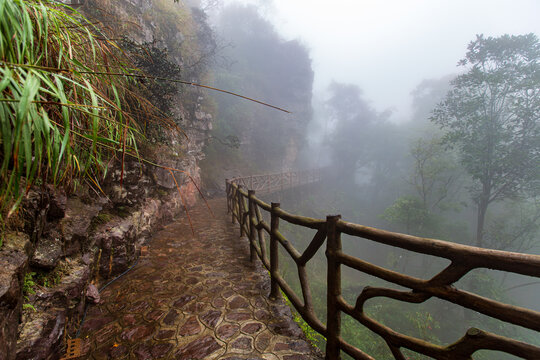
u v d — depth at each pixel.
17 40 0.79
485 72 8.68
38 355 1.33
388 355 6.88
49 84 0.79
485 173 9.12
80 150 1.31
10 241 1.28
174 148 6.70
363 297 1.28
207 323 2.02
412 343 1.04
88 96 1.19
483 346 0.79
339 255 1.44
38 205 1.55
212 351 1.70
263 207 2.67
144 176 4.32
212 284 2.73
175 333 1.89
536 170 7.82
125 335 1.86
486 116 8.75
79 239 2.20
